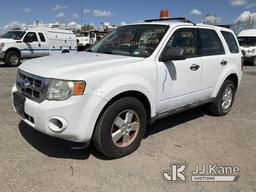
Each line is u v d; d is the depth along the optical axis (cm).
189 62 461
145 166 364
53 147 404
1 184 311
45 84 334
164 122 536
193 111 613
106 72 348
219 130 504
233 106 678
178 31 452
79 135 333
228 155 405
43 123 331
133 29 475
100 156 384
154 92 405
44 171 341
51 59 404
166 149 416
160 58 414
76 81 325
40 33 1550
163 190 316
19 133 446
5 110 558
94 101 333
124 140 384
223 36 560
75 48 1772
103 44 488
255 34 1811
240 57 599
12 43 1417
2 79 928
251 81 1066
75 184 318
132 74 373
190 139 457
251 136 481
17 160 363
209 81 517
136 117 391
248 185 333
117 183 324
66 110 324
